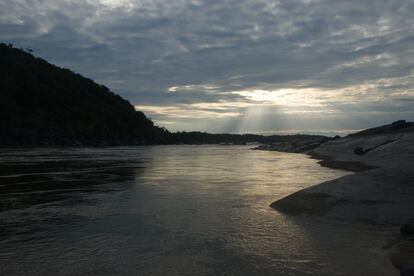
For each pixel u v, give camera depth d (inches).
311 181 671.8
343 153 1270.9
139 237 315.0
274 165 1083.3
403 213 356.8
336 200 398.0
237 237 315.0
